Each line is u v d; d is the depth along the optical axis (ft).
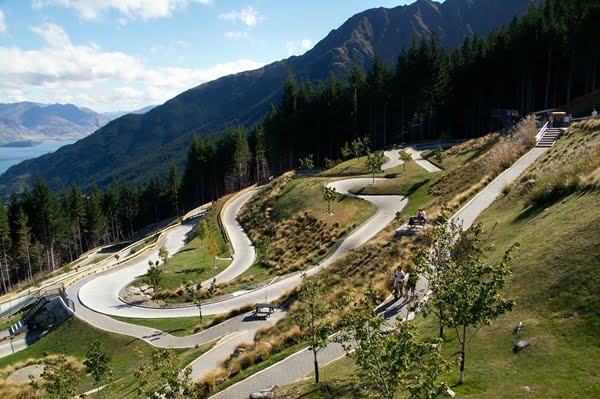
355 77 311.06
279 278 134.31
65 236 319.88
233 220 233.14
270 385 56.44
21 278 294.66
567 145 118.42
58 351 116.26
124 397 74.28
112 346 111.96
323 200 183.73
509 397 33.94
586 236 48.55
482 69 268.00
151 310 131.44
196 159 375.86
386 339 32.19
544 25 234.99
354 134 312.91
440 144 255.70
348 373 51.83
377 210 159.84
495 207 92.38
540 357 37.35
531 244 56.34
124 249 266.98
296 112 315.37
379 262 92.79
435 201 137.18
